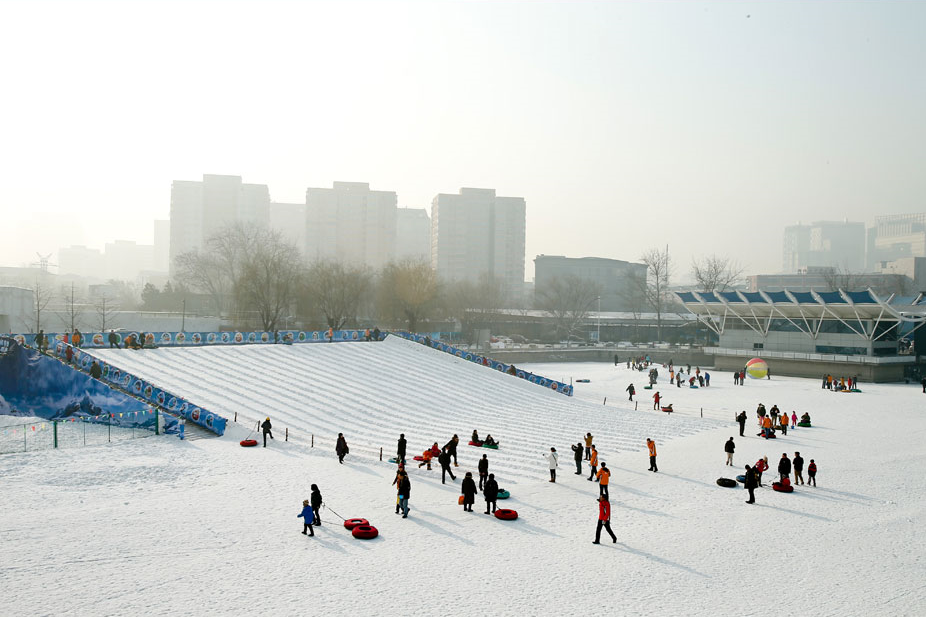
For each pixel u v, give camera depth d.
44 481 27.70
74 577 18.06
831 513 27.22
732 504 28.39
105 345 56.97
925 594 18.92
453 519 24.97
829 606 17.94
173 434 37.59
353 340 74.25
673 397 67.81
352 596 17.47
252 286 89.19
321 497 25.53
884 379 81.81
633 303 160.88
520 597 17.78
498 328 143.38
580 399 64.19
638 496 29.41
